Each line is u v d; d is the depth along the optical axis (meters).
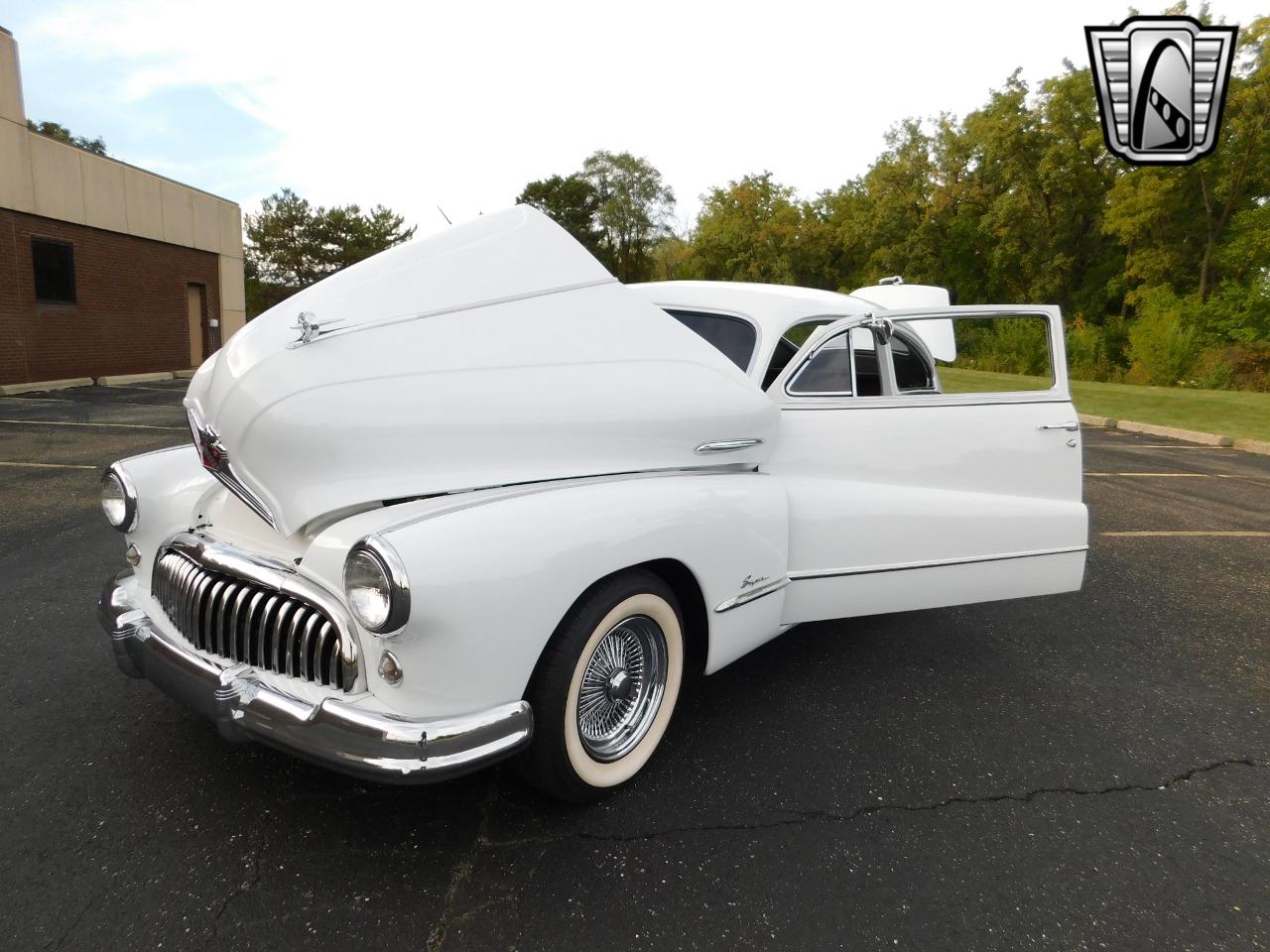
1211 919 2.13
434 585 1.92
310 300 2.38
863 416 3.31
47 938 1.89
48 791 2.46
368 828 2.35
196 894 2.06
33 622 3.74
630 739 2.60
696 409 2.77
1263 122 30.11
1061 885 2.24
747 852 2.31
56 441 8.55
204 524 2.60
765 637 3.01
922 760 2.88
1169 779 2.82
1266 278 27.77
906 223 43.22
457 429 2.35
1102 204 36.69
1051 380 3.71
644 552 2.40
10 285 13.16
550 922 2.01
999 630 4.24
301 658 2.15
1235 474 9.53
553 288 2.62
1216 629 4.36
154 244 16.62
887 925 2.05
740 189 52.00
